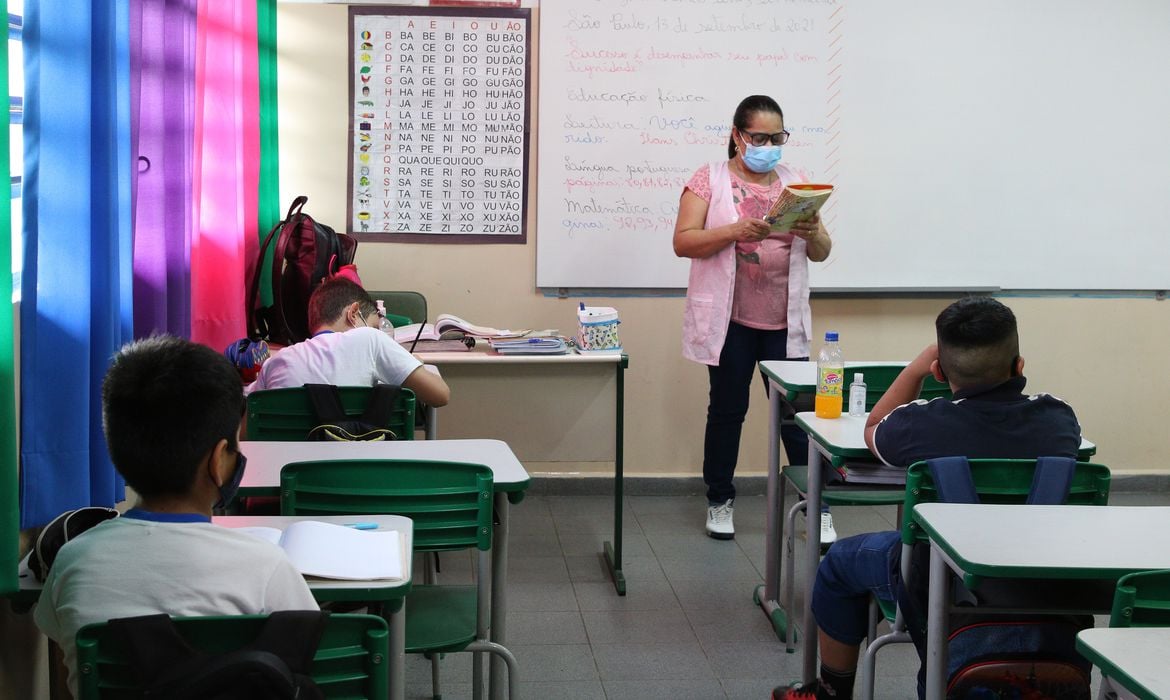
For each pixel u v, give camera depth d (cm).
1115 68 468
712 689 299
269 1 418
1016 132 468
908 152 465
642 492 480
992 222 472
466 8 447
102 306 216
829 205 465
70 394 203
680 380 477
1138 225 479
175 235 286
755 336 405
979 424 226
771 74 456
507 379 378
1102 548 183
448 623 228
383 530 191
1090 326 486
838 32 455
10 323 176
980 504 206
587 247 462
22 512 198
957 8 459
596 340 383
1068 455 227
